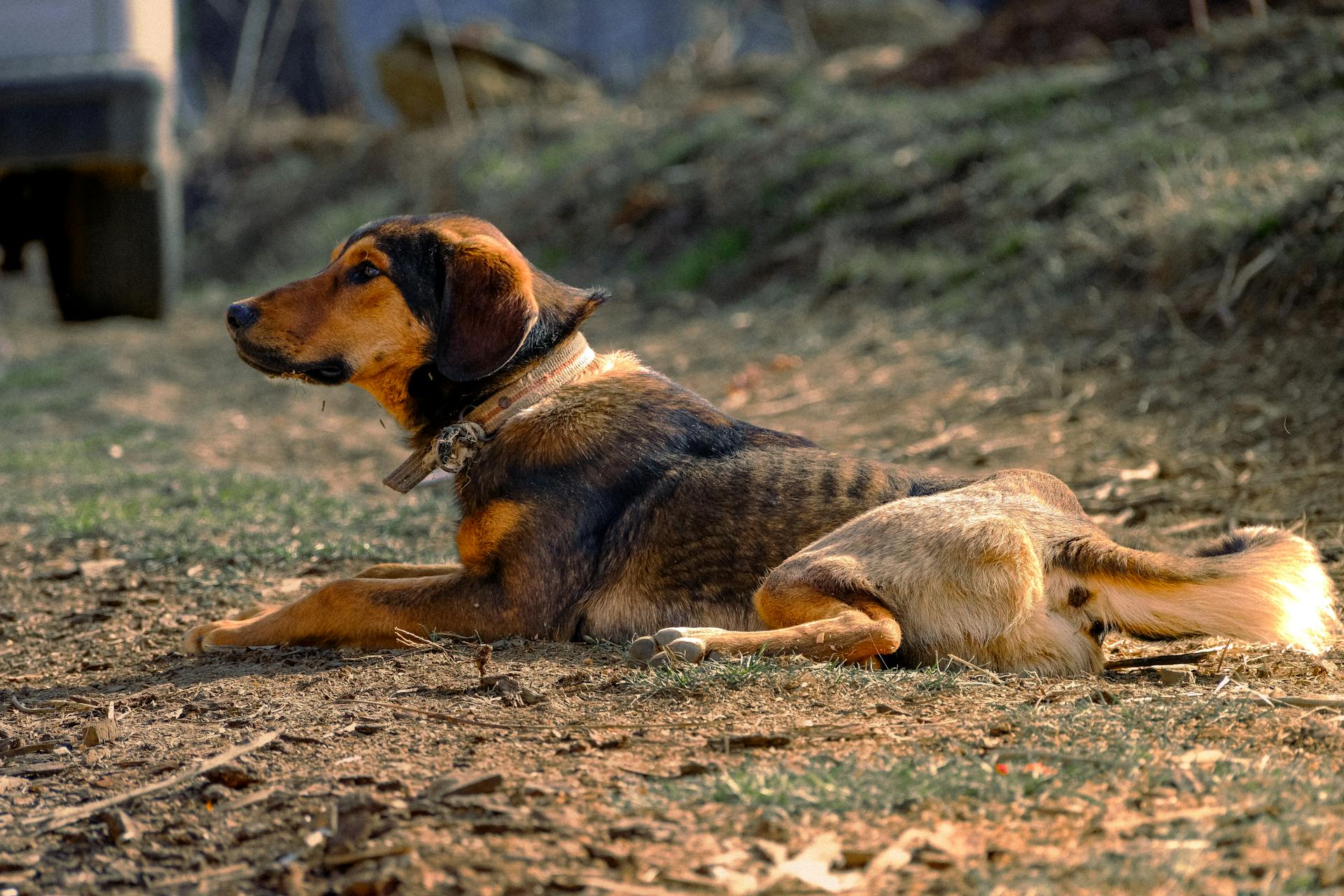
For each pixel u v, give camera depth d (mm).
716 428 7379
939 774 4570
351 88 40312
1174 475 10398
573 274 23828
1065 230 16734
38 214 17625
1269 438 10812
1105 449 11188
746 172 23188
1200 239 14195
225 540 10227
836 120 23344
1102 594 6258
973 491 6727
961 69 23766
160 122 15547
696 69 32594
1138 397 12328
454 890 3920
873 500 7012
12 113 14820
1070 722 5207
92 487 12750
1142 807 4277
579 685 6078
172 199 18500
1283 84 17562
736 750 5082
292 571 9312
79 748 5613
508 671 6344
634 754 5094
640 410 7301
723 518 6984
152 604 8586
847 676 5949
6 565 9875
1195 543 8680
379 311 7301
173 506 11781
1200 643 6953
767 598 6566
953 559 6328
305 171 35312
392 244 7312
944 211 19078
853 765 4695
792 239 20922
